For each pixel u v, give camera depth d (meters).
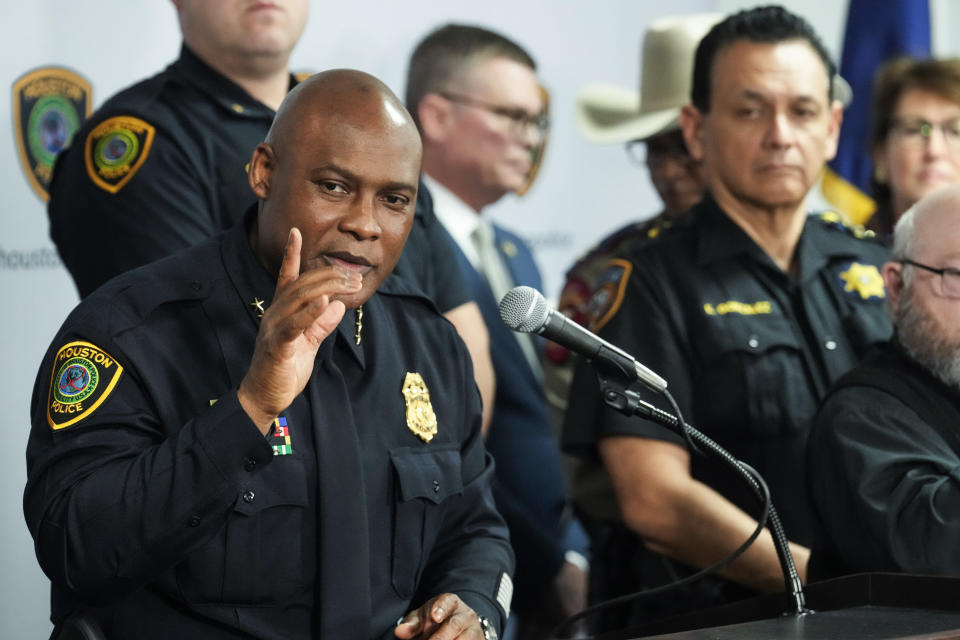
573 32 14.97
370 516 6.81
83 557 6.04
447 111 13.37
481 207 13.63
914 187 13.20
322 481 6.60
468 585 7.11
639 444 9.84
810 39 10.57
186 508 5.97
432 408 7.22
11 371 10.99
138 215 8.88
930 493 7.92
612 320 10.26
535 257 14.66
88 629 6.46
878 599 7.17
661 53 13.70
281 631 6.55
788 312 10.32
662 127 13.33
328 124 6.42
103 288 6.75
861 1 16.44
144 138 9.07
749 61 10.38
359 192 6.42
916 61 13.45
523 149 13.60
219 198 9.12
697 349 10.09
